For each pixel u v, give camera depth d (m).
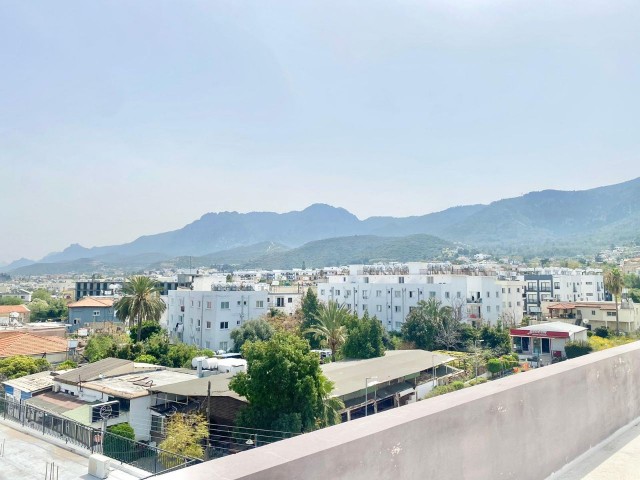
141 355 45.75
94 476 11.92
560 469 3.46
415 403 2.65
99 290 139.00
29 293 169.38
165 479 1.57
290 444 1.94
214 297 63.91
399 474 2.25
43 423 15.84
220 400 26.55
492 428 2.86
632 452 3.87
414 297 76.19
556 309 77.38
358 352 45.03
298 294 88.50
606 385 4.20
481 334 58.38
